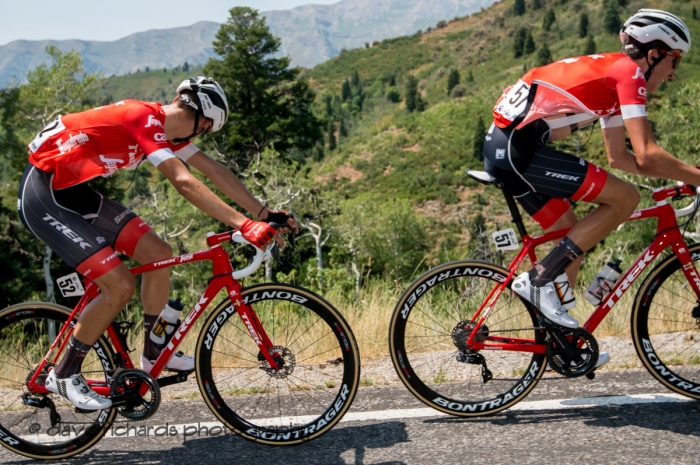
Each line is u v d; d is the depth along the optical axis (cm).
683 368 319
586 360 292
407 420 292
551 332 291
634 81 266
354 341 280
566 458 245
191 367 293
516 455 250
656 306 357
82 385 271
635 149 266
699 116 2083
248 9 4388
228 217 257
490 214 4859
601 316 300
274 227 263
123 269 266
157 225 3033
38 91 2819
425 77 18138
